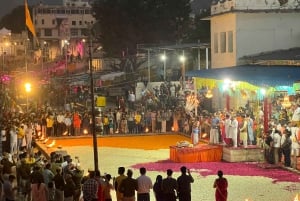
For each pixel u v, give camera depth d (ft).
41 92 198.90
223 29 151.64
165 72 197.26
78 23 534.78
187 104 140.97
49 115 139.13
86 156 110.83
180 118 142.82
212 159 102.17
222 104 146.00
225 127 105.19
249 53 144.05
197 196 75.51
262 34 144.15
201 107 152.46
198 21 253.44
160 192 59.88
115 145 126.11
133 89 203.10
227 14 146.00
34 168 64.64
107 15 257.14
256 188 79.25
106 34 259.80
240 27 143.74
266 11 142.41
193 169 94.17
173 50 199.00
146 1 253.44
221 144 106.83
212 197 74.90
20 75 216.13
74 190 62.23
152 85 185.26
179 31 257.14
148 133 143.43
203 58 209.26
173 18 255.29
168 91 172.76
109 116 143.84
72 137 138.82
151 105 164.14
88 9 535.60
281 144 93.35
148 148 120.37
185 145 102.68
